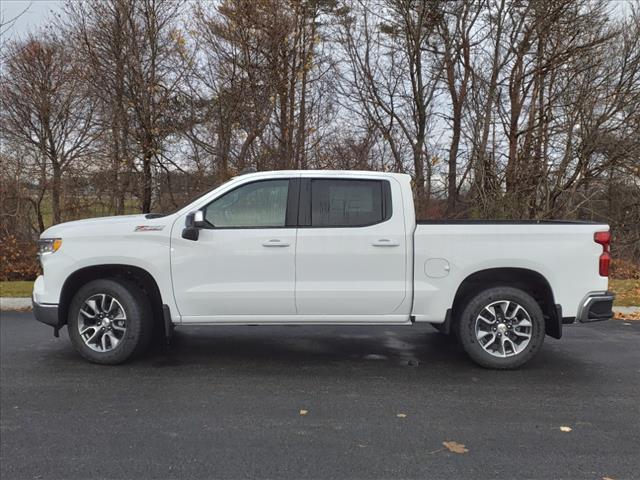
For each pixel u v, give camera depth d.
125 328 5.47
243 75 14.97
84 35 15.21
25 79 18.67
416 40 17.64
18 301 8.91
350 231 5.33
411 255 5.34
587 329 7.50
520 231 5.34
